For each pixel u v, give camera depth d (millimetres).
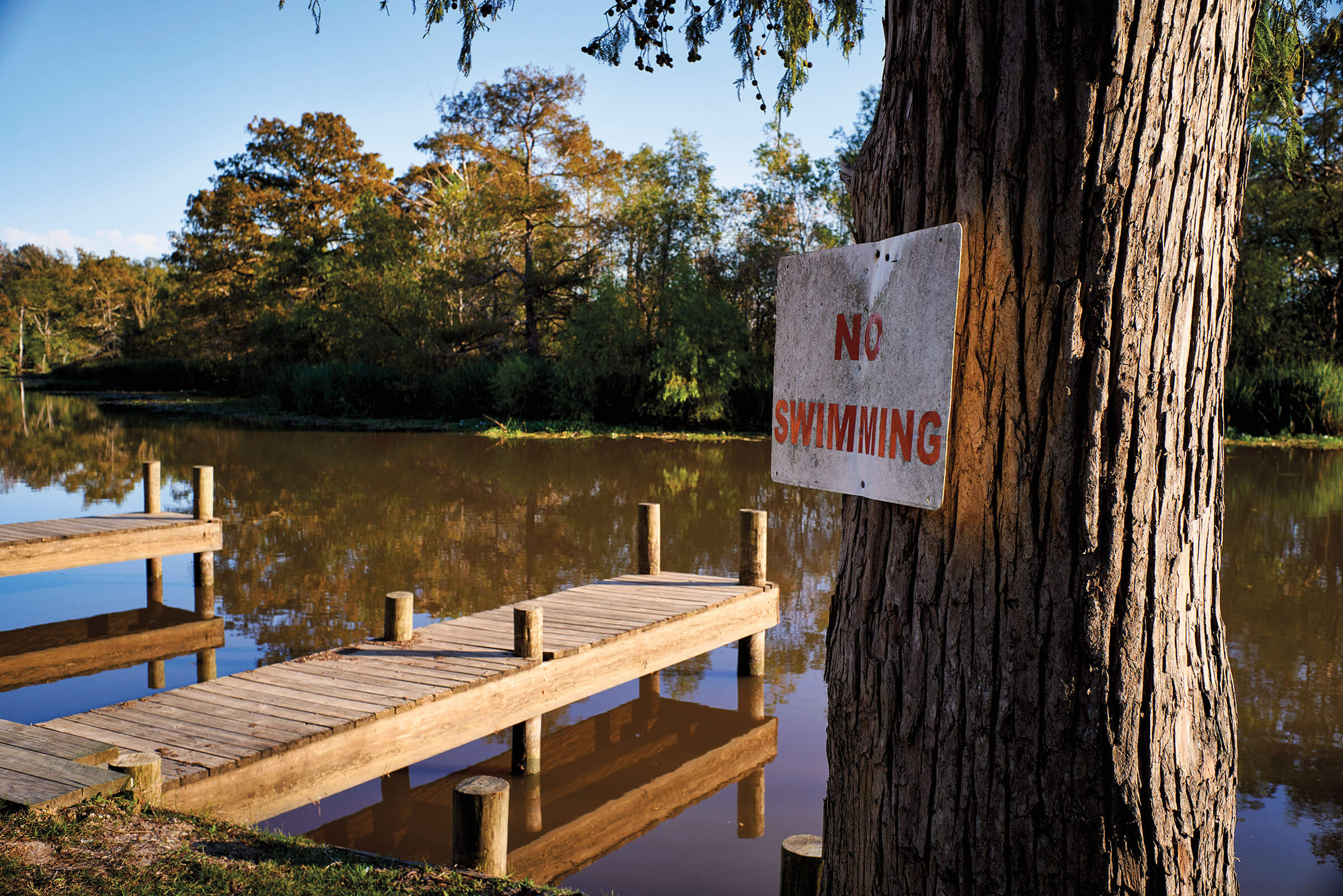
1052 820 1877
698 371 25750
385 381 32156
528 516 13656
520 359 28922
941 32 1974
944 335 1909
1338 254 27359
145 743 4473
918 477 1985
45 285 82688
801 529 12852
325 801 5391
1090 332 1830
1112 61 1792
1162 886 1880
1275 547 11398
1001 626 1919
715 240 31250
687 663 7984
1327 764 5465
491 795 3490
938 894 2002
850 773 2248
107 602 9539
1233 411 25438
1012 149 1869
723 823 5168
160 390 51906
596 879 4523
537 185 36125
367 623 8609
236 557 11172
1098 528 1845
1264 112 3881
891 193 2119
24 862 3285
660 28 4148
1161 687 1885
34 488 16281
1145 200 1826
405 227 35250
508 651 5980
